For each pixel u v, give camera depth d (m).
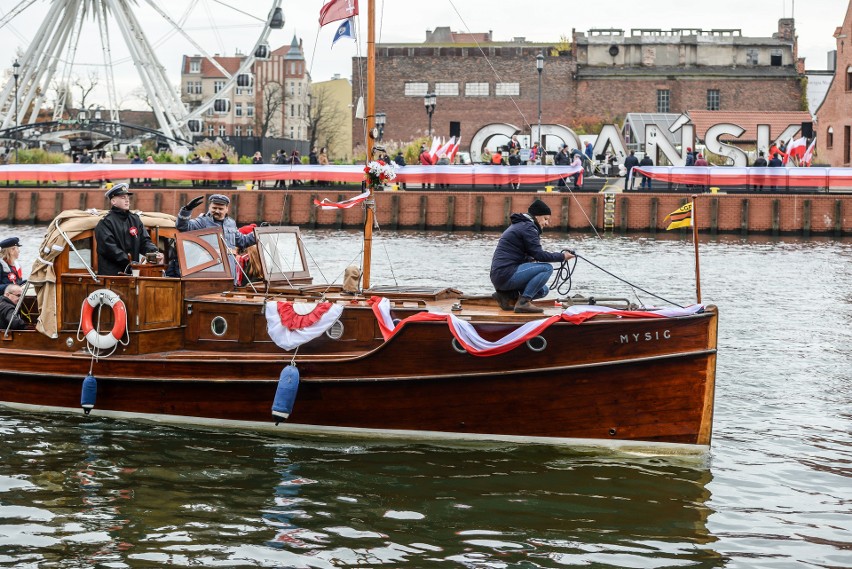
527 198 47.03
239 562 9.34
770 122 74.00
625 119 79.75
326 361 12.51
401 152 57.84
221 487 11.21
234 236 14.34
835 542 9.85
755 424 13.85
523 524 10.23
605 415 12.05
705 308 11.86
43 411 13.98
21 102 61.25
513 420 12.25
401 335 12.23
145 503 10.73
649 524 10.26
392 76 84.31
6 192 50.69
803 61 82.31
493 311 12.58
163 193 49.59
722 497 10.98
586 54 82.75
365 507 10.66
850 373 16.92
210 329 13.16
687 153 53.28
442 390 12.29
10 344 14.12
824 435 13.35
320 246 39.47
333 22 16.62
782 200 45.38
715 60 82.19
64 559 9.36
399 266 32.22
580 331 11.83
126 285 13.23
